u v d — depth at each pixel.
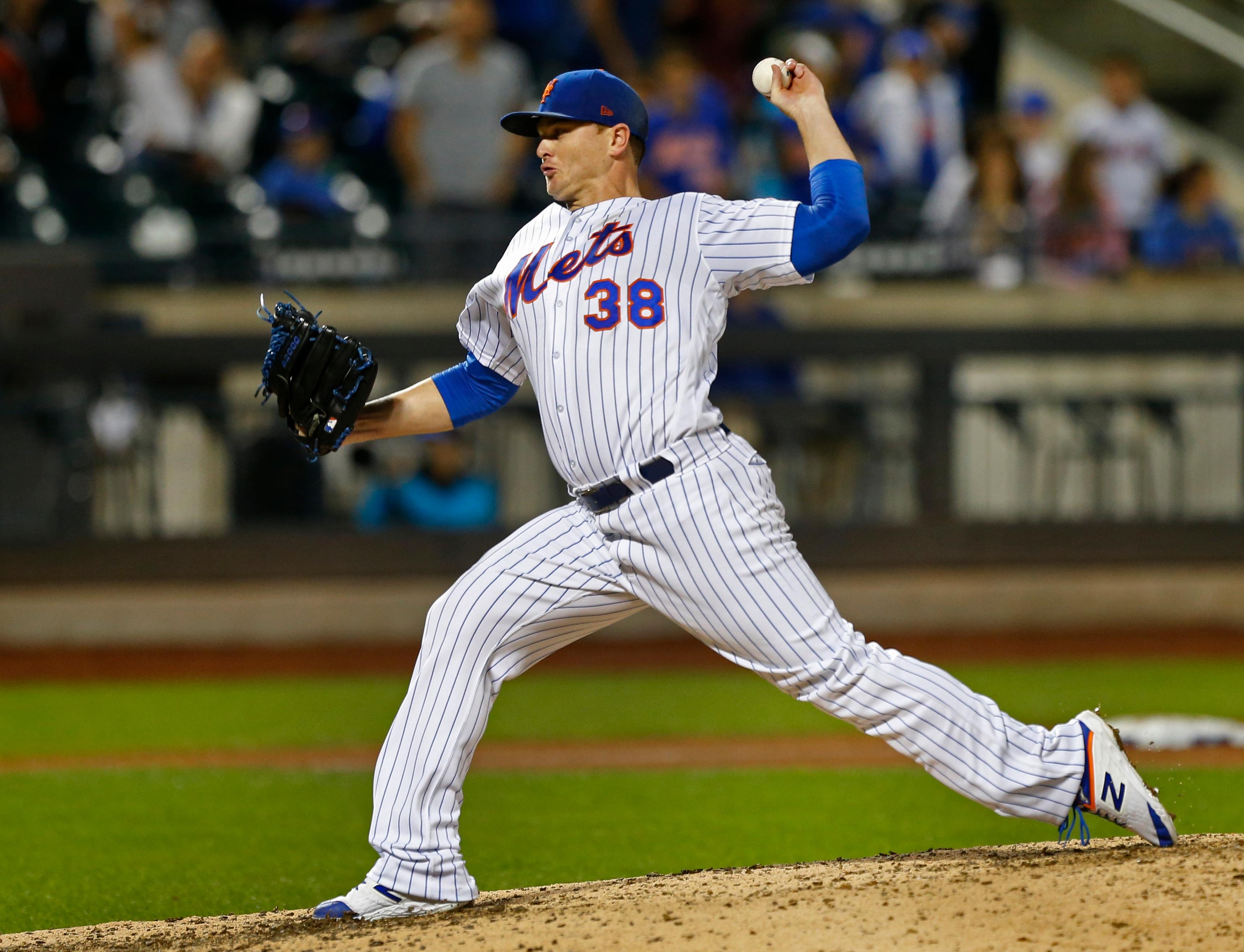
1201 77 52.16
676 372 12.34
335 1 51.88
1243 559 40.66
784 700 31.98
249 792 22.45
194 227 45.53
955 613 40.31
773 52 50.44
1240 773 21.61
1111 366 41.94
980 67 49.00
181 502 39.91
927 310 43.38
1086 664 35.12
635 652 39.47
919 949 10.95
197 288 42.09
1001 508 40.66
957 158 46.56
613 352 12.40
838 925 11.52
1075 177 44.03
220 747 26.77
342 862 17.94
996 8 49.09
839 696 12.61
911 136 45.94
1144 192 45.84
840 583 40.16
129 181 45.28
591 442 12.55
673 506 12.34
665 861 17.50
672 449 12.31
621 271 12.47
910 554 40.16
